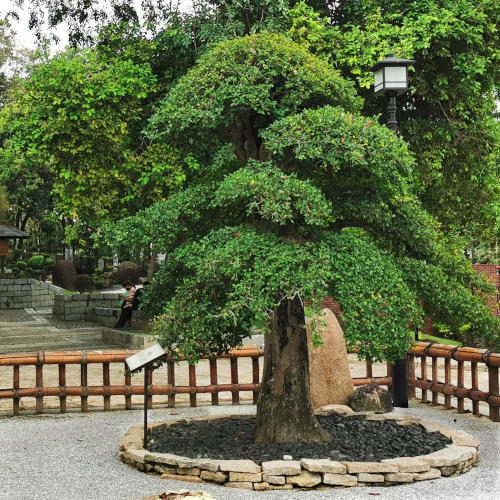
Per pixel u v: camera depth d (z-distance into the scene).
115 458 6.58
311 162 6.26
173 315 6.10
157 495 4.92
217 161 9.27
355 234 7.15
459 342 15.53
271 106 6.28
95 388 9.23
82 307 24.77
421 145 15.25
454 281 6.62
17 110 19.19
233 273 5.59
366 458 5.96
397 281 5.83
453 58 14.48
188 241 6.73
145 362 6.19
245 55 6.32
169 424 7.36
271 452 6.18
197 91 6.26
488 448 6.89
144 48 14.45
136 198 13.77
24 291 29.88
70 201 13.67
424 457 5.84
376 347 5.47
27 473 6.04
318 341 5.17
